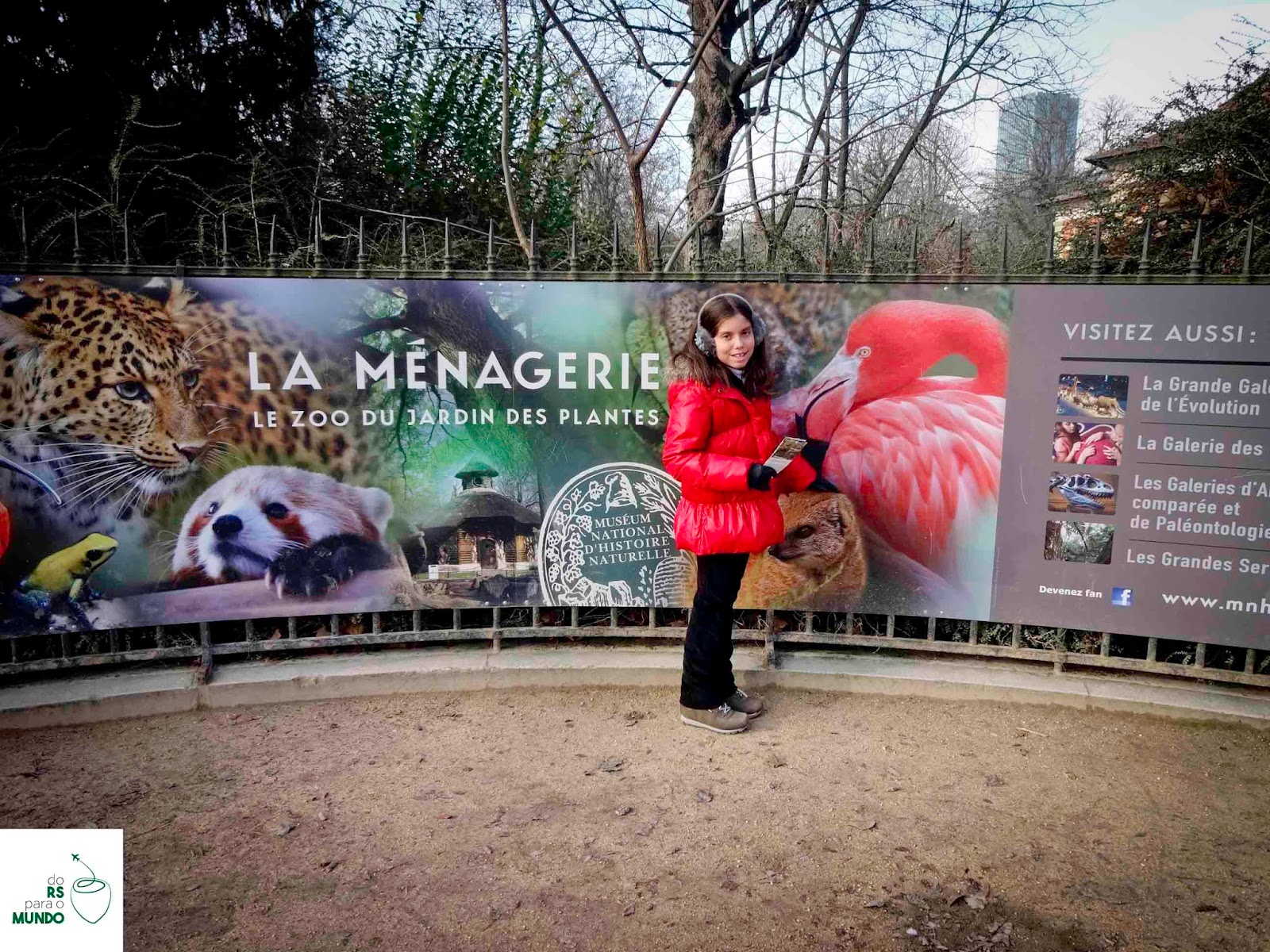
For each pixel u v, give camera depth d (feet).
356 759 11.87
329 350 13.51
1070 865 9.55
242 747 12.22
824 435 13.73
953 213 31.86
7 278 12.65
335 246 24.14
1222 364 12.50
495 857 9.61
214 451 13.44
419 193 29.84
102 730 12.75
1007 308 13.14
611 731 12.71
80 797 10.83
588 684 14.16
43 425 12.94
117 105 23.00
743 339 11.59
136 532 13.38
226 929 8.39
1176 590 13.03
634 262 24.63
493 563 14.16
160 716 13.21
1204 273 12.45
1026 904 8.87
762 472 11.03
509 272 13.58
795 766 11.69
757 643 14.74
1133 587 13.19
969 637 14.32
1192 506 12.83
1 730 12.61
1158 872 9.45
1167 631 13.14
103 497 13.23
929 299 13.32
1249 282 12.27
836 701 13.73
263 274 13.29
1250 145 22.85
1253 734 12.66
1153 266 13.03
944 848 9.84
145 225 20.97
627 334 13.73
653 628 14.56
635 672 14.14
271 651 14.44
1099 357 12.90
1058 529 13.35
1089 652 14.03
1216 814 10.63
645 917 8.60
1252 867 9.53
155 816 10.43
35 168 21.13
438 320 13.61
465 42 30.76
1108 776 11.51
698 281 13.57
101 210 19.58
